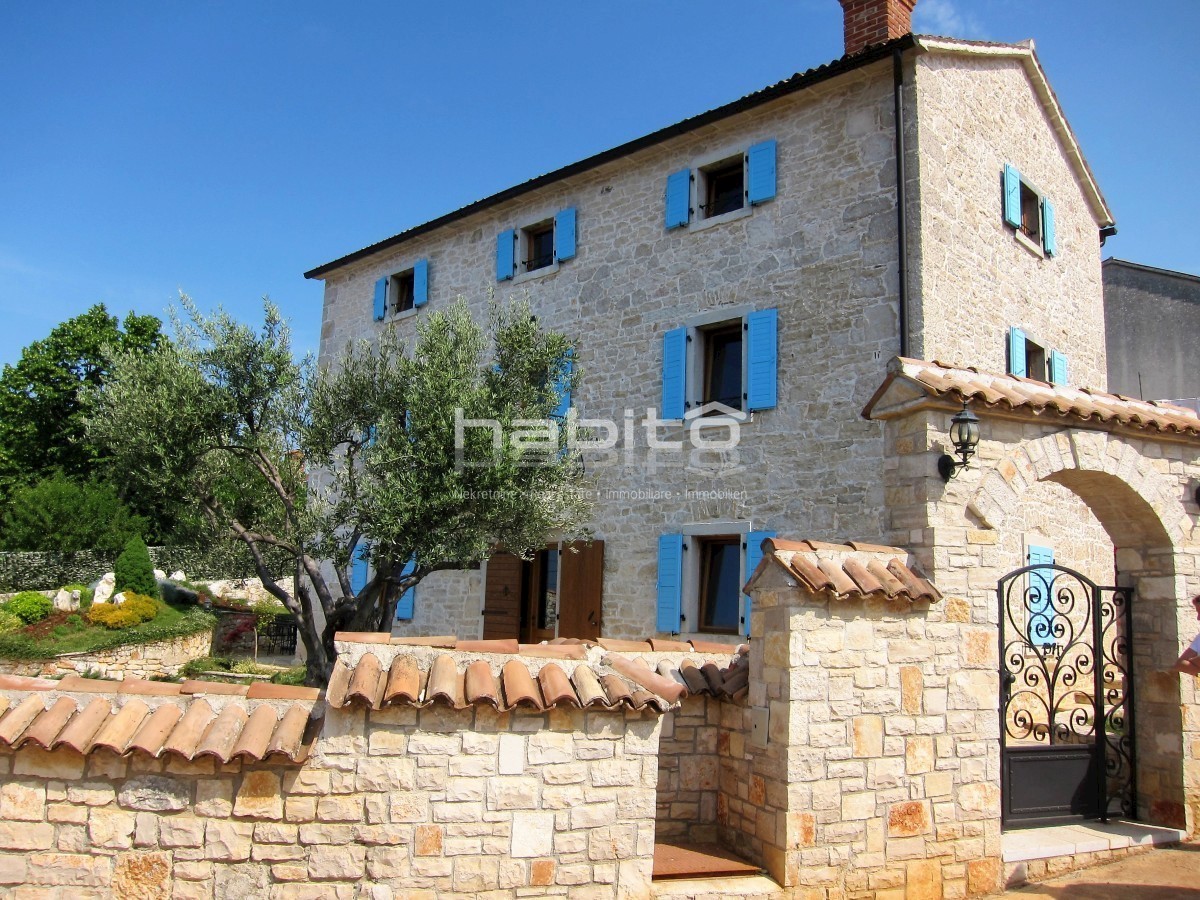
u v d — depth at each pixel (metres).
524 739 4.67
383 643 4.77
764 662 5.46
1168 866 6.02
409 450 9.12
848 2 11.88
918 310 9.70
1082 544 12.23
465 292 14.93
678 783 5.89
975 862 5.64
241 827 4.32
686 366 11.70
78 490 22.42
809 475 10.38
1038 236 12.45
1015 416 6.09
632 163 12.82
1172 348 15.58
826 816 5.19
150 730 4.27
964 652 5.79
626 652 5.97
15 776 4.18
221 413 9.34
